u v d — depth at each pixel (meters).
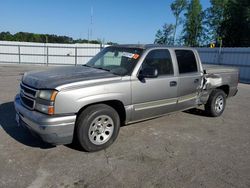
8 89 9.80
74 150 4.32
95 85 4.13
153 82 4.90
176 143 4.88
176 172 3.77
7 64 29.19
